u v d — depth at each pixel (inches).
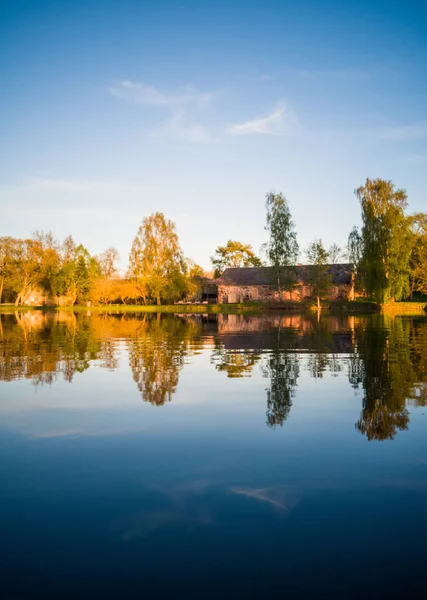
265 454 218.2
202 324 1331.2
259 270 3513.8
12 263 3304.6
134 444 234.2
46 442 238.1
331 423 269.1
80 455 218.7
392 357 558.9
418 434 247.1
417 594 121.0
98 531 150.4
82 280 3427.7
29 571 131.0
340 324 1272.1
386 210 2251.5
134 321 1526.8
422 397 335.6
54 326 1249.4
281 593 121.6
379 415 285.7
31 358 560.7
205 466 203.8
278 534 147.7
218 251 4665.4
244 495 174.7
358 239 2554.1
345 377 418.0
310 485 183.3
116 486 183.6
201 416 286.2
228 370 462.6
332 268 3243.1
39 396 345.4
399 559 135.0
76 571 131.0
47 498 173.5
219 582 125.9
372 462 207.5
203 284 3833.7
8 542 144.5
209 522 155.1
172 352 626.2
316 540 144.4
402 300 2925.7
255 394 348.2
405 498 171.5
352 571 130.0
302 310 2488.9
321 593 121.5
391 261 2231.8
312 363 510.9
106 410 302.4
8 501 171.3
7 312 2477.9
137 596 120.8
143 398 337.4
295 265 2689.5
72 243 3442.4
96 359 549.6
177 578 127.7
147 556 137.0
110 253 3823.8
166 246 3112.7
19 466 205.5
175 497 173.3
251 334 946.7
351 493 175.9
